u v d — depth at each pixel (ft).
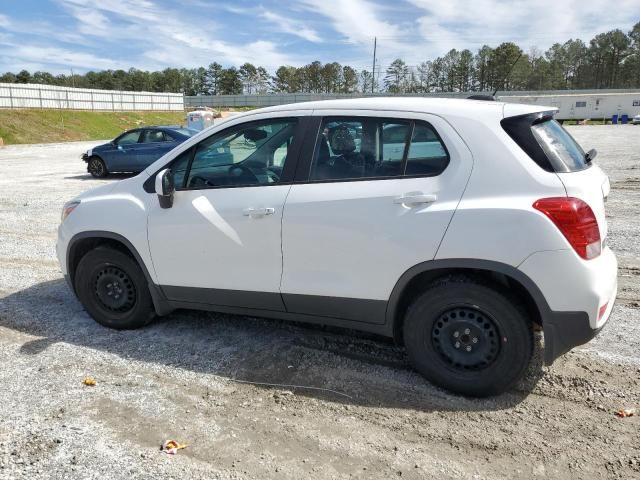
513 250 9.32
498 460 8.56
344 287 10.82
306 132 11.28
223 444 9.06
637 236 22.91
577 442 8.96
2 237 25.36
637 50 365.61
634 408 9.89
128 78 383.65
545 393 10.48
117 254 13.44
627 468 8.28
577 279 9.16
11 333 13.88
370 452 8.82
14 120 144.36
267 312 12.02
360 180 10.61
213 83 399.03
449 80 357.82
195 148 12.55
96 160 50.88
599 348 12.35
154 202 12.87
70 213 14.12
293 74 393.29
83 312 15.33
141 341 13.25
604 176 11.02
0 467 8.39
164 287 12.99
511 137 9.68
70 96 180.86
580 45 386.52
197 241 12.17
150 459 8.64
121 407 10.21
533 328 9.88
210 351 12.62
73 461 8.56
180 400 10.48
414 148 10.28
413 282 10.57
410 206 10.05
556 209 9.14
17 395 10.66
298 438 9.21
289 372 11.54
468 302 9.96
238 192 11.78
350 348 12.61
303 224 10.92
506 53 332.39
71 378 11.39
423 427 9.49
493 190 9.59
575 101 202.18
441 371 10.48
